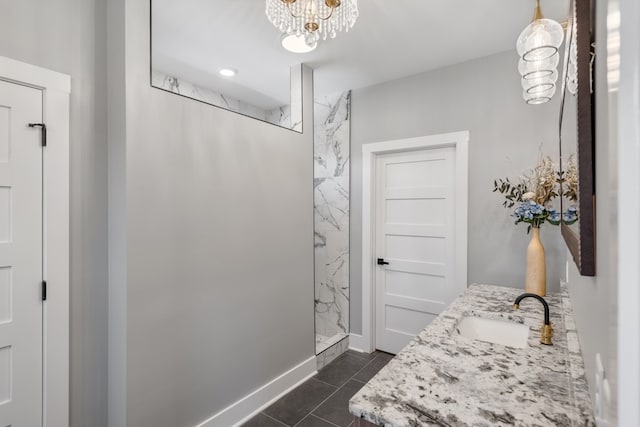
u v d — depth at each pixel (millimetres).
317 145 3541
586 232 699
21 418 1473
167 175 1798
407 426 825
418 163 3037
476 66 2645
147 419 1706
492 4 1966
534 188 2289
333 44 2438
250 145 2279
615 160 367
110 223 1712
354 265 3305
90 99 1684
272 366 2441
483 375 1078
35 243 1516
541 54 1445
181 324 1862
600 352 622
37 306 1520
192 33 2299
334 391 2545
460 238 2695
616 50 373
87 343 1668
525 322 1678
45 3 1541
